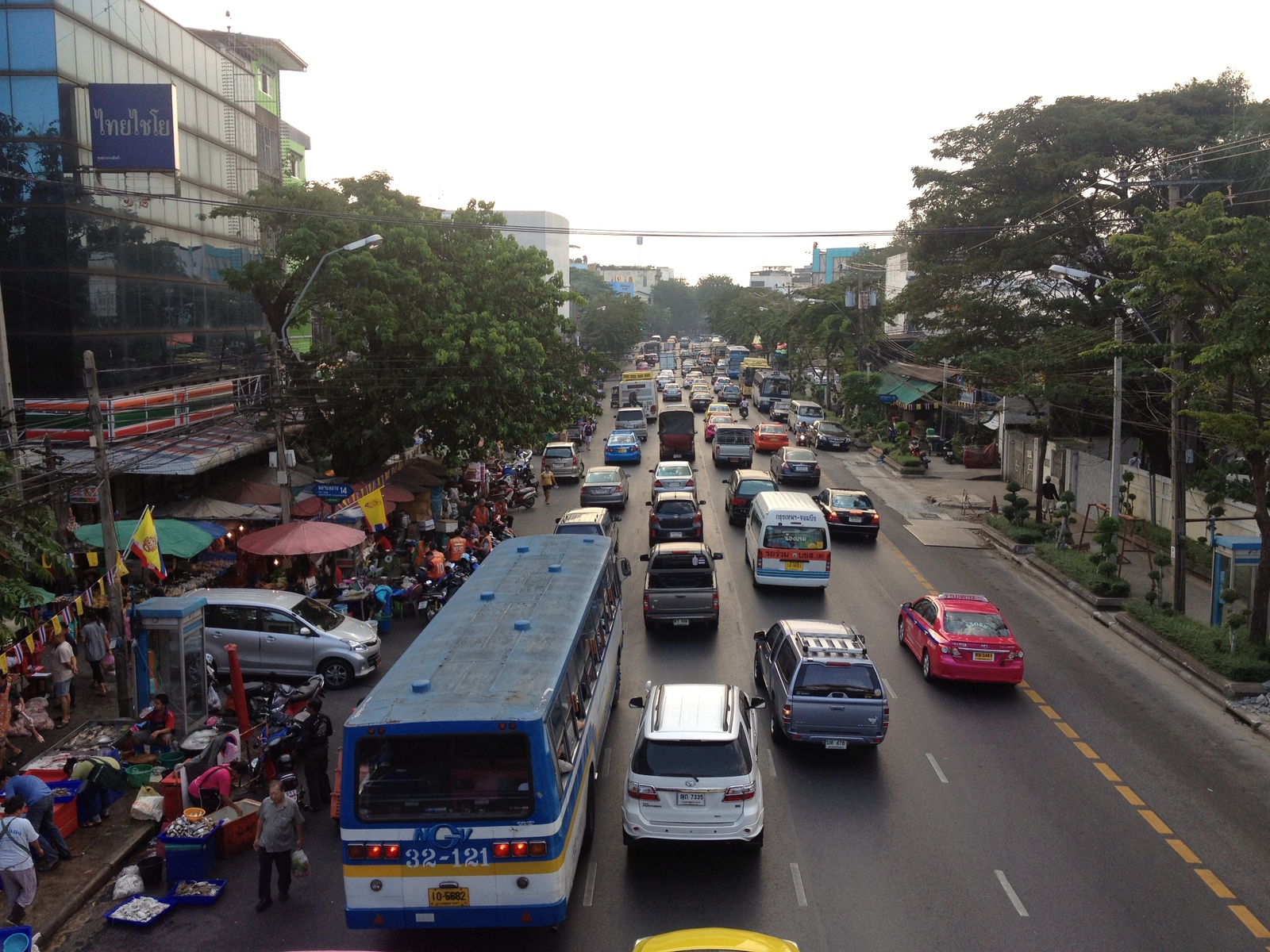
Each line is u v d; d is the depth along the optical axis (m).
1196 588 25.56
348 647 18.30
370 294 26.50
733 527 32.75
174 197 26.06
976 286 36.62
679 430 48.31
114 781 13.18
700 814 11.34
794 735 14.66
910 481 43.69
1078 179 33.06
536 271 30.75
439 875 9.34
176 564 22.77
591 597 14.07
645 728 11.73
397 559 26.52
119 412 23.45
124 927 10.72
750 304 121.38
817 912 10.80
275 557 23.70
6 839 10.46
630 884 11.40
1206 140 32.16
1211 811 13.51
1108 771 14.80
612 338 105.75
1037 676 19.27
